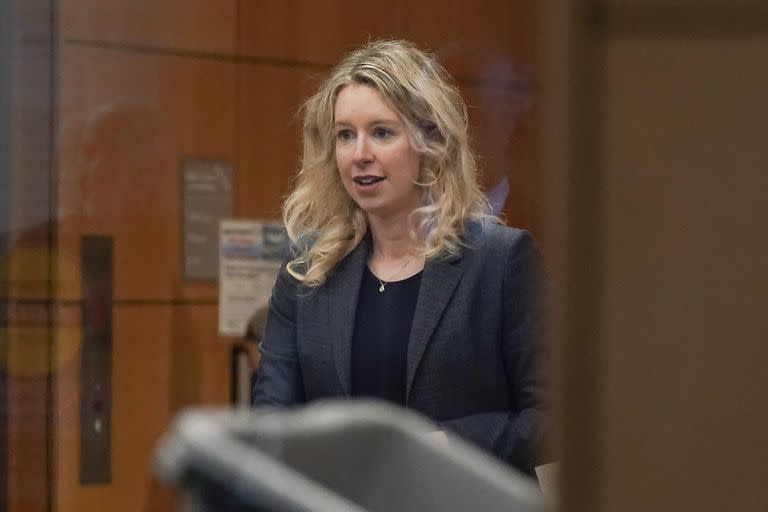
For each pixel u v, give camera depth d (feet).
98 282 39.63
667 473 5.02
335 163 21.54
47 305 39.09
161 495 40.47
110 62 39.70
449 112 20.76
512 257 20.34
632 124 4.88
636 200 4.90
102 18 39.58
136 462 40.22
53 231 39.09
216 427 8.63
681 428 5.00
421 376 20.07
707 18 4.88
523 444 19.44
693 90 4.89
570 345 4.98
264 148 41.78
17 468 38.91
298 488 7.59
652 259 4.92
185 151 40.78
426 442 9.99
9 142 38.60
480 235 20.65
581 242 4.93
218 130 41.24
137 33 40.06
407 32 43.04
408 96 20.47
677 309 4.96
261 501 7.53
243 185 41.50
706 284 4.95
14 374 38.99
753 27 4.87
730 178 4.90
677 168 4.91
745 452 5.00
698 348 4.98
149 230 40.34
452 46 43.19
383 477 9.87
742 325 4.97
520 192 41.78
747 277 4.95
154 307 40.47
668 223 4.92
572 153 4.90
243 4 41.39
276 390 20.97
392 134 20.53
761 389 4.98
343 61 22.02
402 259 20.79
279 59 41.88
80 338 39.42
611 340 4.97
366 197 20.56
